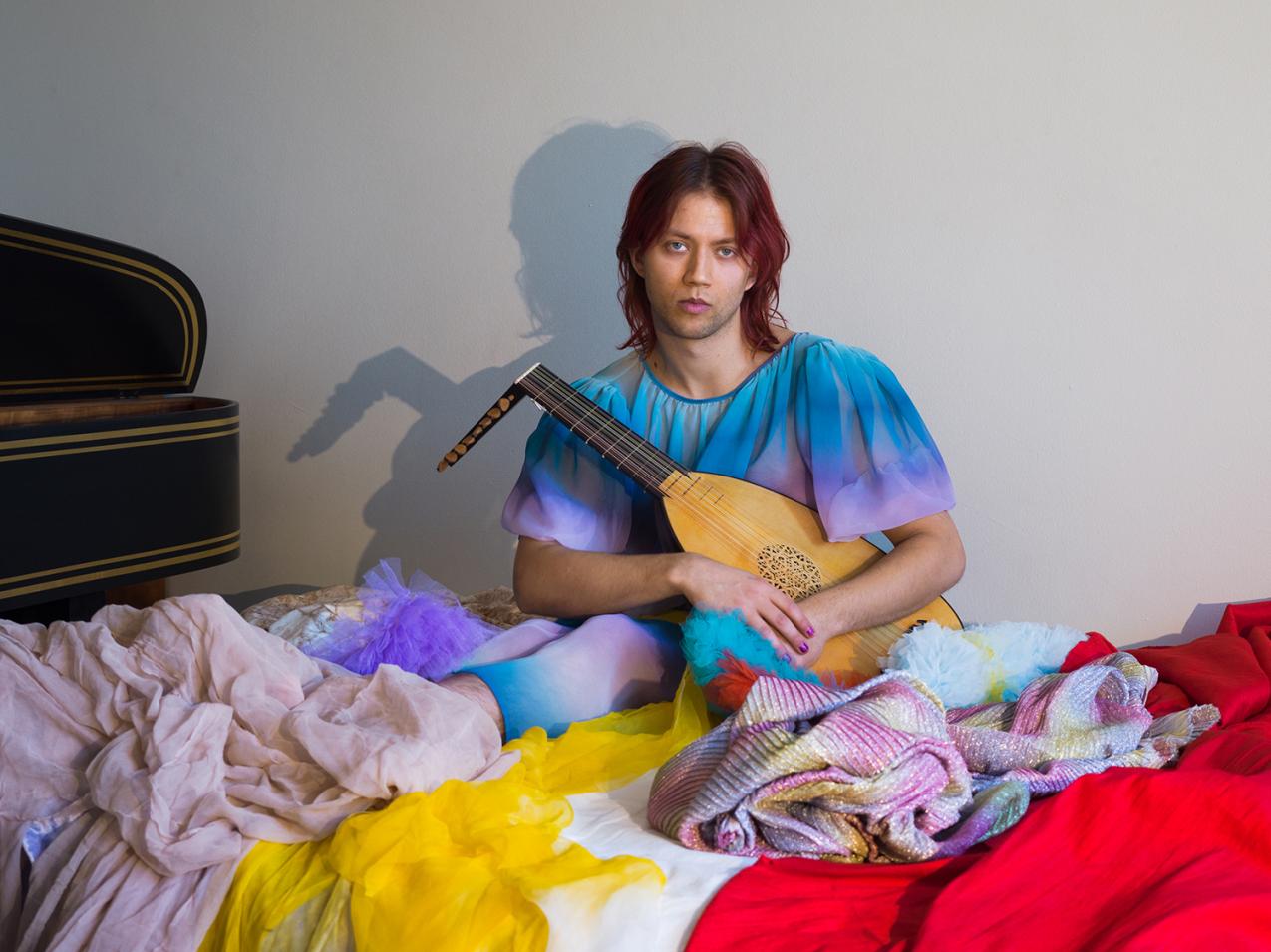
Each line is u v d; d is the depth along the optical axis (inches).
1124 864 55.9
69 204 137.5
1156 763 69.4
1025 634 83.2
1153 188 103.7
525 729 82.0
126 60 132.8
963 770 64.3
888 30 108.3
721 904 56.4
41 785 68.8
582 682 83.3
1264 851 55.2
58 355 112.3
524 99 120.0
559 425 94.7
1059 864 56.2
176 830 64.1
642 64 115.8
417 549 131.0
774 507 87.3
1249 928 49.8
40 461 99.8
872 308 112.6
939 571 85.0
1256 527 105.5
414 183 124.9
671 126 115.8
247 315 133.1
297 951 59.8
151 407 119.3
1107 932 50.7
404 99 123.8
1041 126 105.7
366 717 71.4
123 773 65.3
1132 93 103.0
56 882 63.9
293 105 127.7
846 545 86.3
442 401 127.6
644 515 92.8
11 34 136.0
